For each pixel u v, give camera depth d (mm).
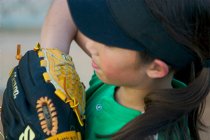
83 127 1020
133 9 910
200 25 916
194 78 975
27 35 2926
